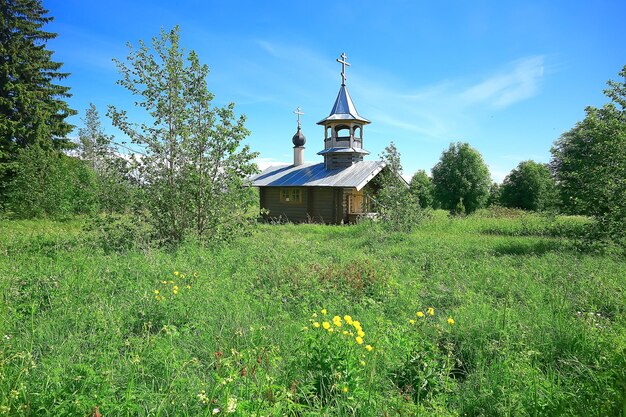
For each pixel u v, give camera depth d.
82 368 3.19
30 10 29.53
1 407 2.60
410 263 10.05
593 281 7.10
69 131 30.69
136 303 5.48
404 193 17.98
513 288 7.16
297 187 27.66
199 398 2.94
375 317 5.59
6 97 27.80
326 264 8.93
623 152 11.81
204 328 4.80
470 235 16.98
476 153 35.38
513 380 3.69
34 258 8.67
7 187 22.98
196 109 12.18
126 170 11.74
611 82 12.76
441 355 4.45
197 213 12.12
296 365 3.68
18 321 4.76
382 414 3.10
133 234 11.39
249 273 8.09
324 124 28.16
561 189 16.23
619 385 3.27
